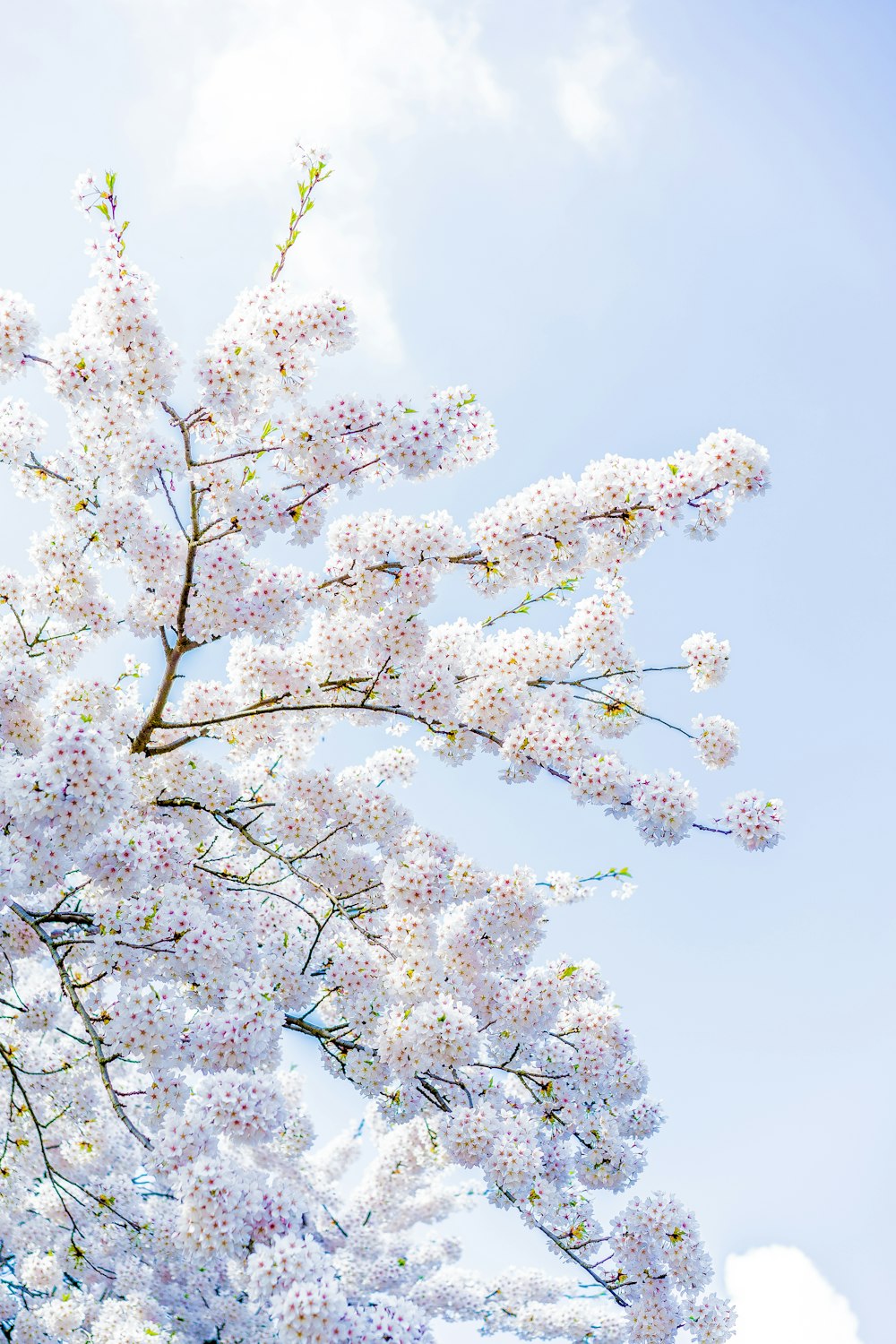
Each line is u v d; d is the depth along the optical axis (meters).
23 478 5.09
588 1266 5.07
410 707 5.31
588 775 4.78
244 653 5.39
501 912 5.13
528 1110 5.50
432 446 4.56
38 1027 5.46
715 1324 4.84
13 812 3.54
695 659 5.20
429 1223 9.70
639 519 4.79
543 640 5.23
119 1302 7.79
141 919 4.02
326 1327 3.00
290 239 4.46
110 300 4.31
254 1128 3.46
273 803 5.46
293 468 4.86
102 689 5.51
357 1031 4.91
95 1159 7.00
